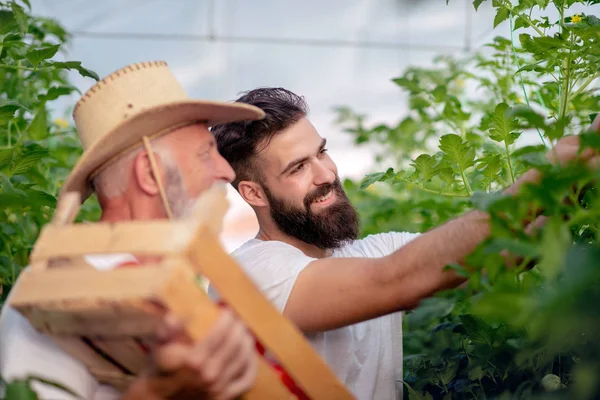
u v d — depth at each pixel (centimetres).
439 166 219
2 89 277
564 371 172
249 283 125
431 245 170
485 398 187
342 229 229
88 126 179
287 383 156
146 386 120
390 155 489
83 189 177
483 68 287
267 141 227
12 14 232
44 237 131
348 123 678
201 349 114
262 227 239
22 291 125
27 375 134
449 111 300
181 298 113
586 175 117
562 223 119
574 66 196
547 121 230
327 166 234
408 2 687
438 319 228
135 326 120
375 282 177
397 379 223
